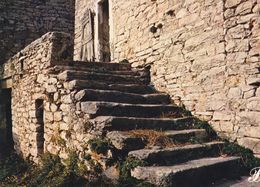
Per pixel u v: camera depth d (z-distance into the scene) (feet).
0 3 38.11
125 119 14.11
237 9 14.79
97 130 13.73
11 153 25.99
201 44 16.79
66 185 14.08
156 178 10.82
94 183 12.80
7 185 18.90
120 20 25.07
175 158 12.60
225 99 15.30
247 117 14.23
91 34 30.94
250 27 14.21
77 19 35.78
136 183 11.31
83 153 14.57
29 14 39.88
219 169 12.41
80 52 34.04
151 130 14.28
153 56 20.83
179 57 18.39
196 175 11.58
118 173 12.14
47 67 19.17
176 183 10.89
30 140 22.29
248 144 14.14
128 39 23.86
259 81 13.74
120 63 22.31
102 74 18.72
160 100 18.49
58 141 17.53
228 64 15.20
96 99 15.84
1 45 37.96
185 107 17.85
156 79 20.49
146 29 21.53
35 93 21.20
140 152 12.07
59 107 17.58
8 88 29.71
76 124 15.55
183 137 14.46
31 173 19.30
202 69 16.70
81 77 17.56
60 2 42.01
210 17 16.24
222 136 15.42
